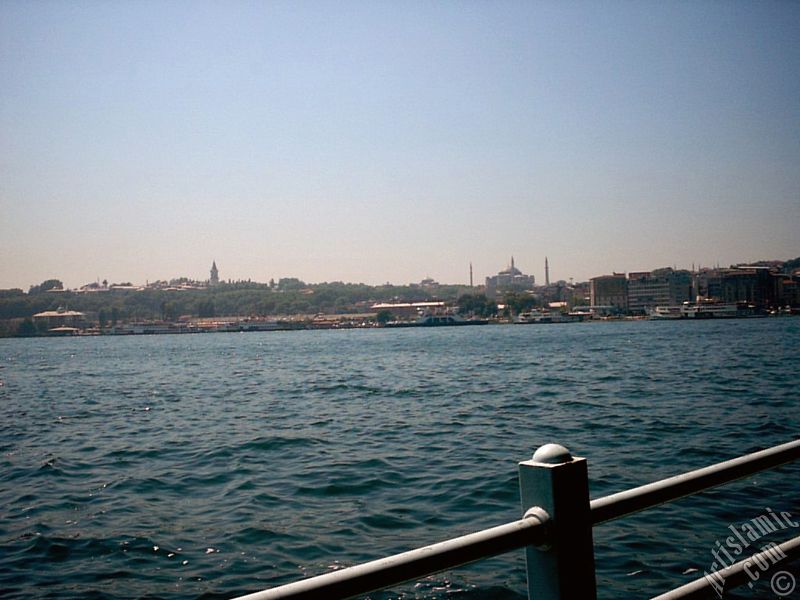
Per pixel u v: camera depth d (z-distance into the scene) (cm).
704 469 233
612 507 205
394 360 5956
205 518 993
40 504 1116
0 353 11600
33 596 717
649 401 2239
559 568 190
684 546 761
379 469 1291
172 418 2355
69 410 2762
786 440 1445
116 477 1329
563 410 2097
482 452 1430
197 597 705
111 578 764
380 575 158
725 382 2811
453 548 171
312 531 909
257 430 1942
